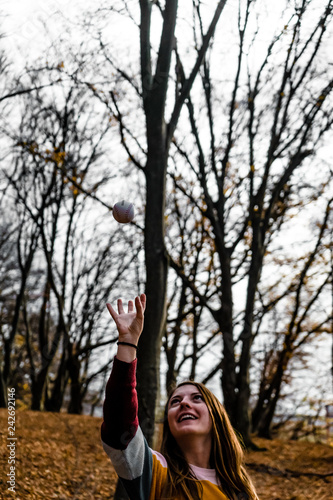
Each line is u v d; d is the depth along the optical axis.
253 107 14.45
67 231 21.75
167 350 21.19
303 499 9.73
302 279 17.98
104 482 10.14
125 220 4.21
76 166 19.20
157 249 8.36
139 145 9.32
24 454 10.46
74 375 21.56
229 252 15.03
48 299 22.44
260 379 22.44
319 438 20.64
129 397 2.54
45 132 18.66
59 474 9.90
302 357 21.55
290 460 12.95
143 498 2.53
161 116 8.70
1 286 27.72
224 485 2.71
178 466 2.66
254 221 15.16
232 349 14.66
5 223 24.22
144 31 8.67
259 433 18.56
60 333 21.94
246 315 14.98
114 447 2.50
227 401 14.62
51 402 22.39
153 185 8.55
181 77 12.48
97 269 23.92
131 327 2.65
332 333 19.25
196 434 2.73
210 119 14.43
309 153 14.65
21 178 20.16
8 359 20.94
